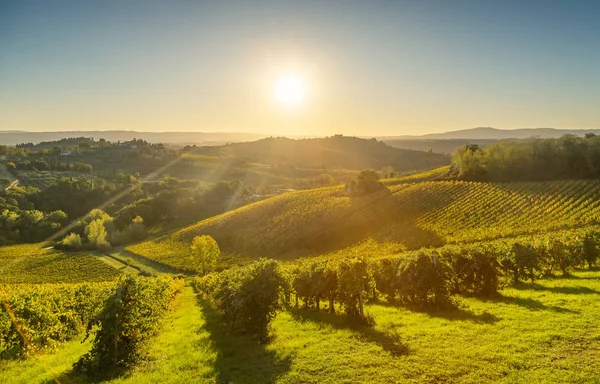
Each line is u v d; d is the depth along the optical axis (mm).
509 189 74188
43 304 21438
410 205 78188
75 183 147000
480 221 64500
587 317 16359
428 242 61188
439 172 100875
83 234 111938
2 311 17266
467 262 24078
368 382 11742
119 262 86938
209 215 127938
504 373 11742
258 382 12312
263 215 95188
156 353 15859
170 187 165625
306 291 24578
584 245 30875
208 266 69750
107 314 13648
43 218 118688
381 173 151000
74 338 21422
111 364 13641
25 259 90312
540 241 34031
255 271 18047
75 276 77812
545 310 18000
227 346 16891
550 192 68000
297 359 14117
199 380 12609
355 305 19875
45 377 13141
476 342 14461
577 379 10938
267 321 17234
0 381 12883
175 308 33188
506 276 26984
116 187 161375
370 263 26156
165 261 82938
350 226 77000
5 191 134500
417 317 19312
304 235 79125
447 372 12023
